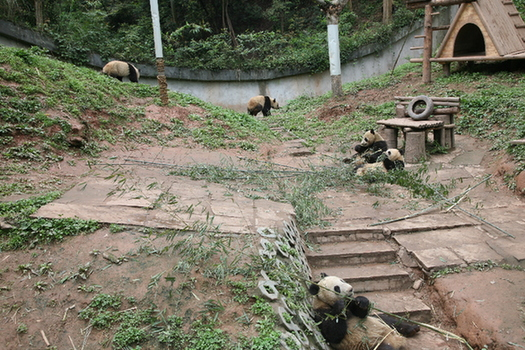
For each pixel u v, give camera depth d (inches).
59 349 114.2
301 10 921.5
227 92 712.4
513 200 255.1
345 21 837.2
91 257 144.6
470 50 539.5
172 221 169.0
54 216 162.1
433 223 228.2
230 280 137.0
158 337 117.3
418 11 738.8
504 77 473.7
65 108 310.2
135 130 350.6
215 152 348.8
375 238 220.8
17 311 123.9
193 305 127.4
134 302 128.1
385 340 144.1
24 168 230.8
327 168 314.2
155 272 138.5
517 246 199.0
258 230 169.6
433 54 661.9
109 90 393.4
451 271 184.9
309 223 224.8
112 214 170.2
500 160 305.7
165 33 779.4
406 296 184.2
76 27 595.8
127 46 646.5
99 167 260.1
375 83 585.6
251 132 425.4
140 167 269.7
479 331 151.9
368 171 295.4
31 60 347.9
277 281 140.3
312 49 748.0
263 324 120.5
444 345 155.7
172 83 676.7
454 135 391.9
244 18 897.5
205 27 766.5
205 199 207.2
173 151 330.3
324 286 144.5
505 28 476.7
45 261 142.5
